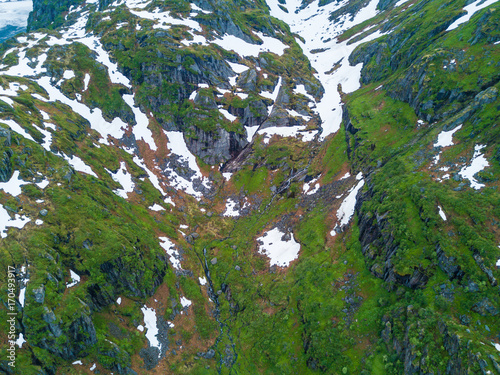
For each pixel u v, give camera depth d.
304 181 94.19
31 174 65.50
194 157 109.00
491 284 45.38
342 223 73.56
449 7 107.12
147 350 59.09
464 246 50.06
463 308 45.78
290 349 59.19
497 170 55.41
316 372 53.91
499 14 81.50
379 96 101.56
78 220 64.00
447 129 70.38
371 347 51.75
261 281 73.88
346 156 90.25
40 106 89.00
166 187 98.44
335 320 57.56
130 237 69.44
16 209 58.50
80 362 50.88
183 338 64.00
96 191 75.94
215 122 112.19
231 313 71.06
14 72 101.94
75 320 51.16
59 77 105.88
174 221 88.81
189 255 80.62
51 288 51.56
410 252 54.84
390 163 72.88
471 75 77.25
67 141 83.25
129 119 109.62
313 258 70.38
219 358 62.66
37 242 55.00
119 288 62.44
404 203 60.62
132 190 89.00
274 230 85.31
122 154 98.25
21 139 69.81
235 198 99.06
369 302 56.69
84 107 103.12
